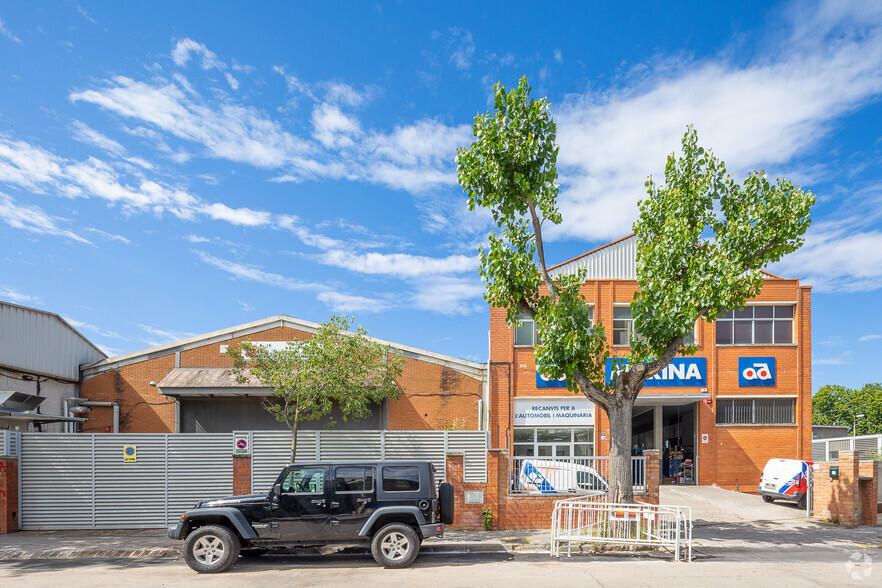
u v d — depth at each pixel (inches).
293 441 582.2
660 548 462.6
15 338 789.2
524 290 548.4
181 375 911.7
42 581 370.6
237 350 677.9
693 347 525.7
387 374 703.1
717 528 565.6
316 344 646.5
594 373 524.7
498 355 961.5
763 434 952.9
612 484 511.5
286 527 404.8
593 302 978.1
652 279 537.0
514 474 571.8
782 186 516.7
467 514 552.1
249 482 580.1
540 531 538.0
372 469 416.2
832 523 594.9
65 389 909.2
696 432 959.0
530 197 521.7
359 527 406.3
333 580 364.5
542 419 944.3
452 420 946.1
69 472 571.2
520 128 516.1
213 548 398.3
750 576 370.3
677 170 566.9
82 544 490.6
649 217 577.3
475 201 534.9
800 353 966.4
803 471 696.4
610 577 367.6
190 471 581.9
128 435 579.8
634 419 1236.5
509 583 351.9
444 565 410.9
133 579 373.4
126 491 574.2
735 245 515.8
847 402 2960.1
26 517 564.4
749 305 979.9
